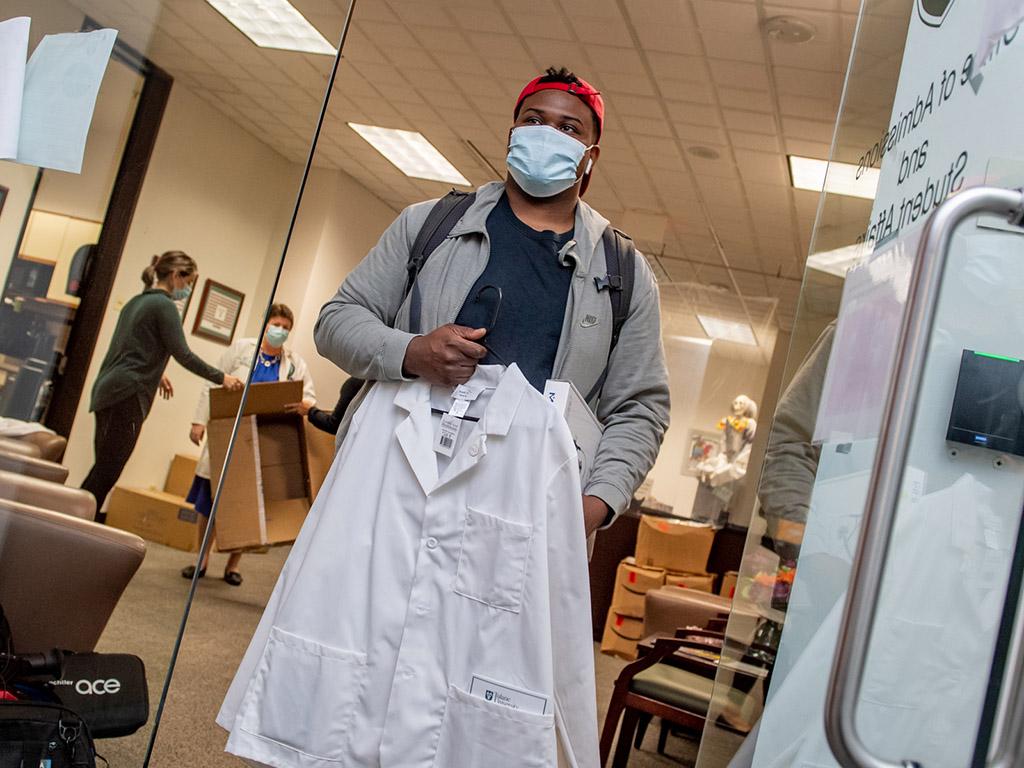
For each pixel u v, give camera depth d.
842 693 0.83
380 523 1.56
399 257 1.82
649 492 8.29
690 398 10.30
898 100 1.35
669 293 10.38
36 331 1.96
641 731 3.95
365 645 1.52
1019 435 1.12
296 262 9.29
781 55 5.51
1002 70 1.12
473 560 1.49
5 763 1.52
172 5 1.85
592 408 1.75
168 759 2.58
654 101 6.51
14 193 2.00
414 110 7.59
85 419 1.91
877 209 1.34
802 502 1.32
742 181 7.62
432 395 1.62
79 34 1.97
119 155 1.93
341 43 1.68
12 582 1.85
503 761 1.41
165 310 1.90
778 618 1.32
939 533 1.13
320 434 4.86
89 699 1.73
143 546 1.88
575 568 1.50
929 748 1.10
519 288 1.69
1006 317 1.13
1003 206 0.88
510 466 1.51
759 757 1.25
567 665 1.49
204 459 1.88
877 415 1.13
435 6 5.78
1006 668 0.86
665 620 4.27
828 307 1.37
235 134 1.81
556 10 5.55
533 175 1.73
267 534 4.59
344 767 1.48
